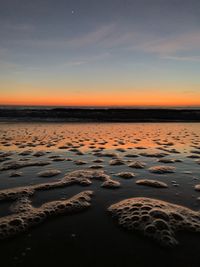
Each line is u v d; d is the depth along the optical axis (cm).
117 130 1116
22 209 261
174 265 171
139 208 259
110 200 284
